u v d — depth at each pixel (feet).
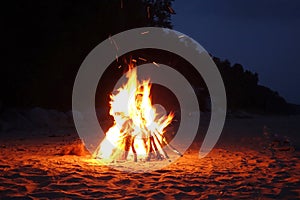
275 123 92.22
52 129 66.33
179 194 23.22
